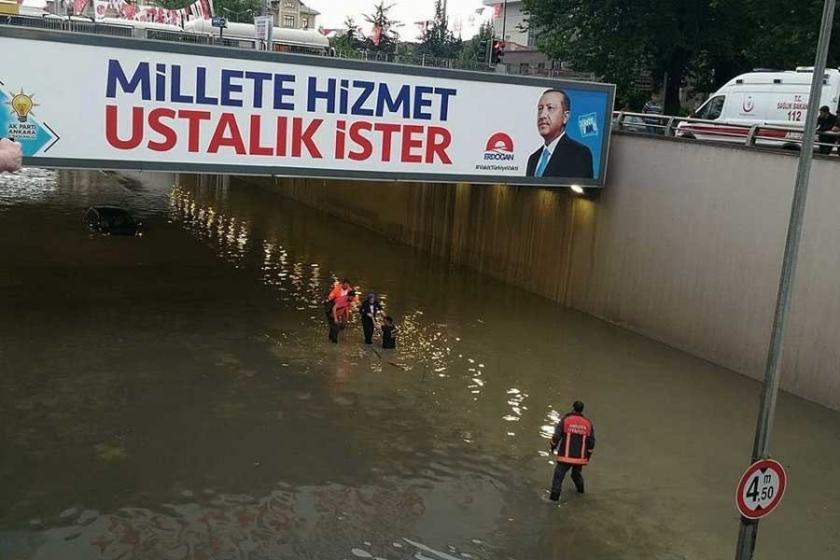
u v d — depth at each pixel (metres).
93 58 16.30
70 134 16.42
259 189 48.53
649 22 31.08
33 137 16.12
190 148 17.42
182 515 12.05
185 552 11.10
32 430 14.52
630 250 21.75
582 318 23.05
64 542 11.17
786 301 9.05
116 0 34.97
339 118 18.56
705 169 19.27
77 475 13.03
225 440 14.57
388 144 19.16
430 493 13.09
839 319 16.16
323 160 18.62
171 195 44.00
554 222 24.67
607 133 21.59
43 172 48.66
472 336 21.19
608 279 22.62
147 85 16.81
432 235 31.55
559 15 33.56
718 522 12.45
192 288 24.70
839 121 19.53
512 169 20.64
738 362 18.67
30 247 28.69
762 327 17.98
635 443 15.09
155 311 22.12
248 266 28.08
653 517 12.53
